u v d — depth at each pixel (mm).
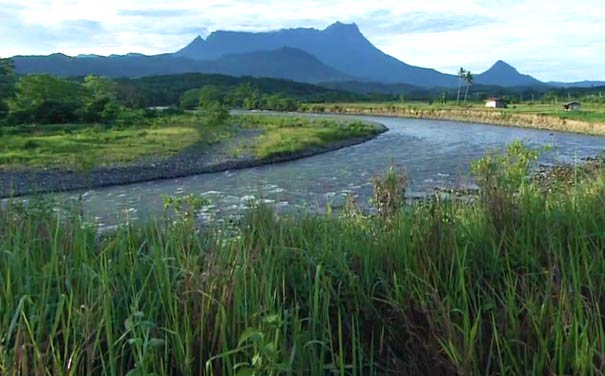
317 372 1857
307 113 100812
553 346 1858
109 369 1839
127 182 25578
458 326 1893
